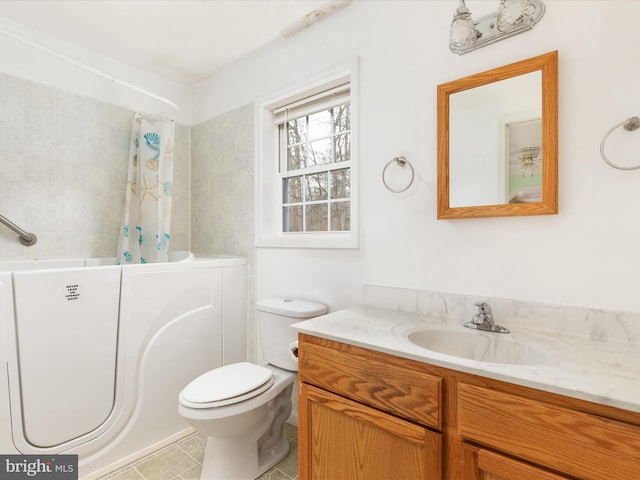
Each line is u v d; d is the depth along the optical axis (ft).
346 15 5.57
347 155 6.17
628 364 2.76
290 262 6.44
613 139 3.35
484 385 2.69
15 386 4.31
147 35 6.53
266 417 5.08
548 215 3.70
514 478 2.50
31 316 4.43
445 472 2.89
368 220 5.25
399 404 3.13
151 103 8.07
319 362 3.78
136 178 7.41
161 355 5.78
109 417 5.17
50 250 6.55
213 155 8.14
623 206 3.33
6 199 6.02
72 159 6.82
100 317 5.06
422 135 4.67
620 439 2.13
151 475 4.95
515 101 3.88
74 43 6.80
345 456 3.53
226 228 7.79
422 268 4.69
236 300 7.06
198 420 4.20
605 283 3.43
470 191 4.19
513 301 3.92
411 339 3.77
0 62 5.93
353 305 5.45
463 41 3.57
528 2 3.59
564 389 2.32
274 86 6.75
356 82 5.36
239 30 6.35
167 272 5.87
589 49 3.48
